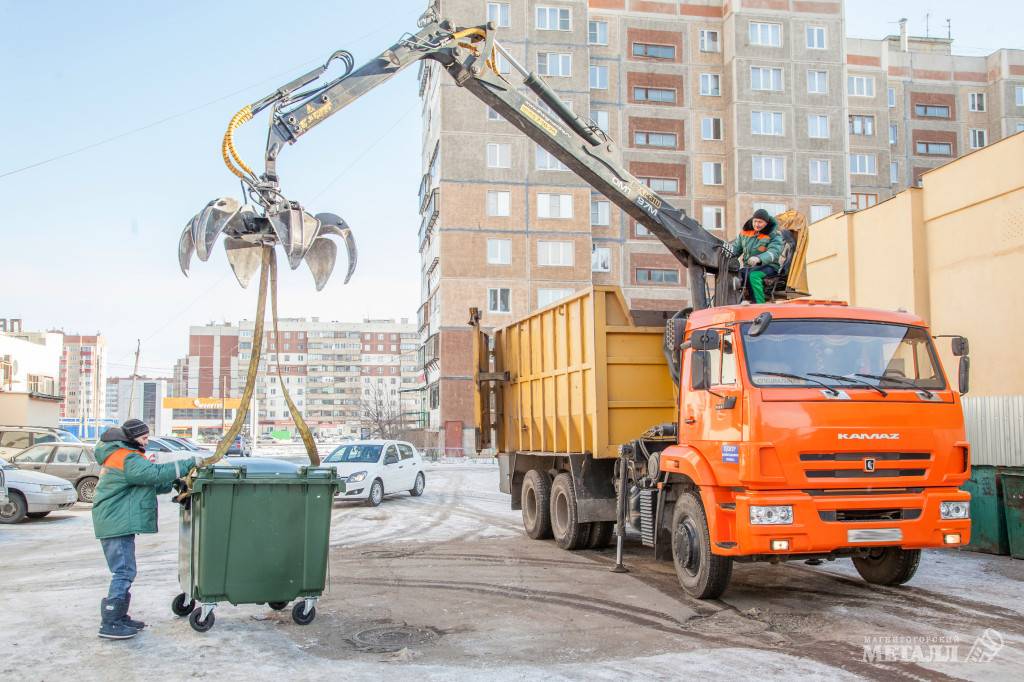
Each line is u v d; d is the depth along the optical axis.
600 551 11.31
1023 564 9.98
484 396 14.12
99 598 8.16
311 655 6.05
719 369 7.67
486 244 49.41
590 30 53.62
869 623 7.04
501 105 10.38
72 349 131.12
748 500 6.95
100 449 6.55
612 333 9.98
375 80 9.38
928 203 16.25
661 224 10.74
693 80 54.25
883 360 7.60
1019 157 14.07
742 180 52.44
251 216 7.80
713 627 6.95
